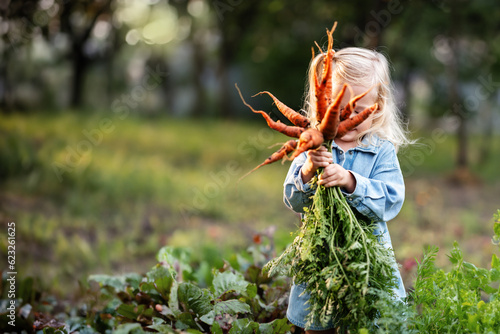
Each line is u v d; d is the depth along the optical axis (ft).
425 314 6.73
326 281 6.15
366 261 6.22
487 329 6.15
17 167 25.64
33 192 24.22
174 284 8.07
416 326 6.56
